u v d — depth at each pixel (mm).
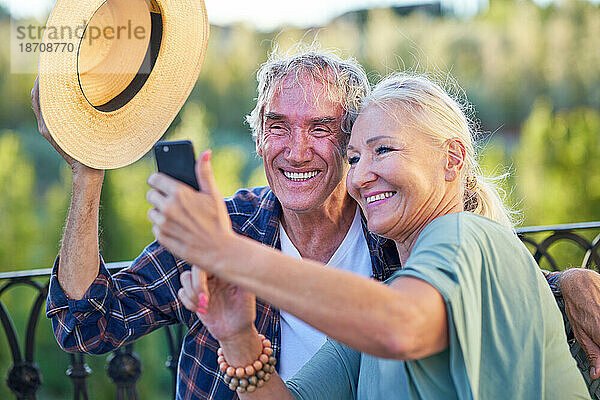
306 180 2037
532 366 1354
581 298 1881
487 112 10961
